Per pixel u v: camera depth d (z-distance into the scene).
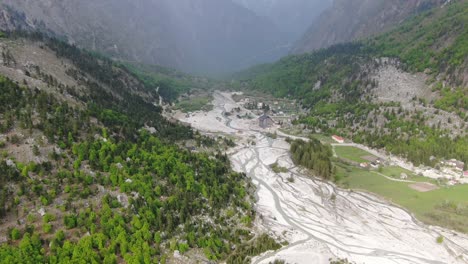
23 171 101.44
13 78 145.88
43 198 97.81
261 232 116.44
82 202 102.69
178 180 124.62
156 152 139.12
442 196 141.25
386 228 124.44
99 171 115.19
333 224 126.94
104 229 95.75
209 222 113.38
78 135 125.81
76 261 84.69
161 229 103.69
